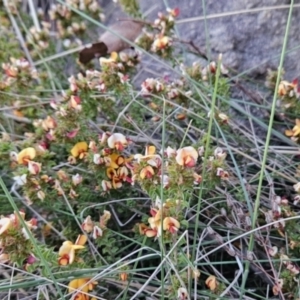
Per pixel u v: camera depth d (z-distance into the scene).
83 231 0.20
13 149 0.22
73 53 0.30
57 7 0.30
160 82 0.23
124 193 0.22
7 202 0.23
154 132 0.24
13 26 0.33
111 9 0.36
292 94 0.23
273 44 0.30
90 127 0.24
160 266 0.17
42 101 0.26
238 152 0.22
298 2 0.29
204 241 0.21
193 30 0.32
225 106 0.24
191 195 0.19
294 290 0.19
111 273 0.18
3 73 0.29
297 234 0.20
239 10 0.30
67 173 0.22
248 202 0.20
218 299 0.19
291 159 0.24
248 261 0.19
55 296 0.20
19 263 0.17
